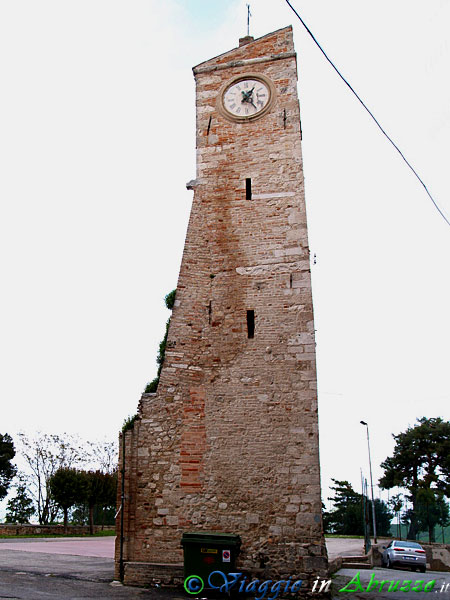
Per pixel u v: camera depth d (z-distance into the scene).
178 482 13.62
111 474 40.88
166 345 14.73
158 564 12.85
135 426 14.20
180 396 14.28
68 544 26.38
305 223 15.34
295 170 15.95
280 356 14.20
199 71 17.75
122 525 13.45
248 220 15.68
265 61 17.36
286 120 16.53
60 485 36.62
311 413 13.55
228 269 15.31
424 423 50.16
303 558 12.47
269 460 13.38
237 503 13.21
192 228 15.85
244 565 12.66
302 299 14.61
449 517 48.91
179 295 15.19
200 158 16.66
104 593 11.43
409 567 23.20
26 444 44.00
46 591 11.34
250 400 13.96
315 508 12.80
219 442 13.77
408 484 48.12
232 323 14.77
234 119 16.88
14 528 33.91
